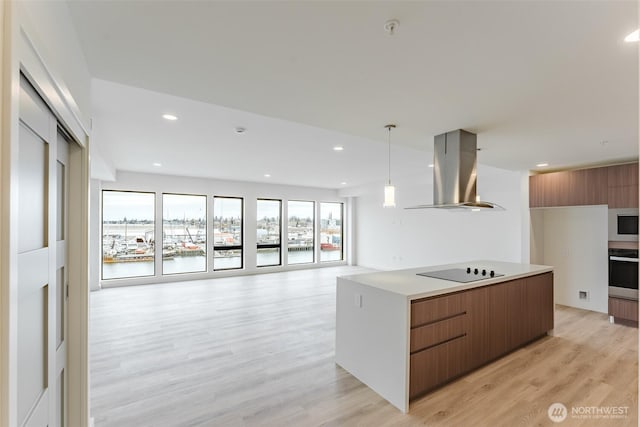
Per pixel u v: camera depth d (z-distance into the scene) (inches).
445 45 61.8
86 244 69.0
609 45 61.1
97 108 109.3
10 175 27.4
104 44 61.2
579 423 83.9
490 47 62.3
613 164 175.5
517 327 128.3
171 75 74.7
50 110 45.9
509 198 225.1
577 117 102.6
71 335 67.4
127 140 153.3
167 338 143.3
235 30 57.1
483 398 95.4
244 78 76.5
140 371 112.0
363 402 93.8
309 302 208.1
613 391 99.3
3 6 26.8
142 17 53.0
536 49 62.8
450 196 120.7
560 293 203.2
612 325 162.6
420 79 76.8
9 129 27.2
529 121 106.8
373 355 100.8
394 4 49.9
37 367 44.9
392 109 96.7
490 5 49.8
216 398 95.4
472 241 252.5
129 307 194.4
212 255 295.3
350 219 383.2
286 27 56.2
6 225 27.3
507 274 127.2
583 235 194.1
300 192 350.3
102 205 250.4
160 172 258.5
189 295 226.2
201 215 292.0
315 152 181.9
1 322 27.1
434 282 109.0
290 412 88.7
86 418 68.8
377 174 265.1
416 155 190.4
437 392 98.7
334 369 114.2
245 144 162.6
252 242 317.7
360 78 76.5
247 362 119.4
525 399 94.9
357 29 56.8
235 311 186.9
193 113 115.1
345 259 386.6
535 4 49.4
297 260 350.9
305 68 71.6
